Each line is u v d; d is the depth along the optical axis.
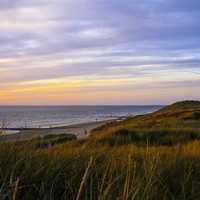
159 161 4.50
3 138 4.04
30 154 3.83
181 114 41.59
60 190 3.35
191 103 83.38
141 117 50.50
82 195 3.27
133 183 3.38
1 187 2.81
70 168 3.78
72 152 4.70
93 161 4.13
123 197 2.94
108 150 5.96
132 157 5.18
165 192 3.49
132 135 17.62
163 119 36.25
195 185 4.03
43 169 3.55
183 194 3.63
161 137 17.06
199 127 24.53
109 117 120.38
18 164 3.47
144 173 3.84
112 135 17.58
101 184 3.38
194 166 5.09
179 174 4.40
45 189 3.21
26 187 3.20
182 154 6.12
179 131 18.42
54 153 4.37
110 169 3.69
